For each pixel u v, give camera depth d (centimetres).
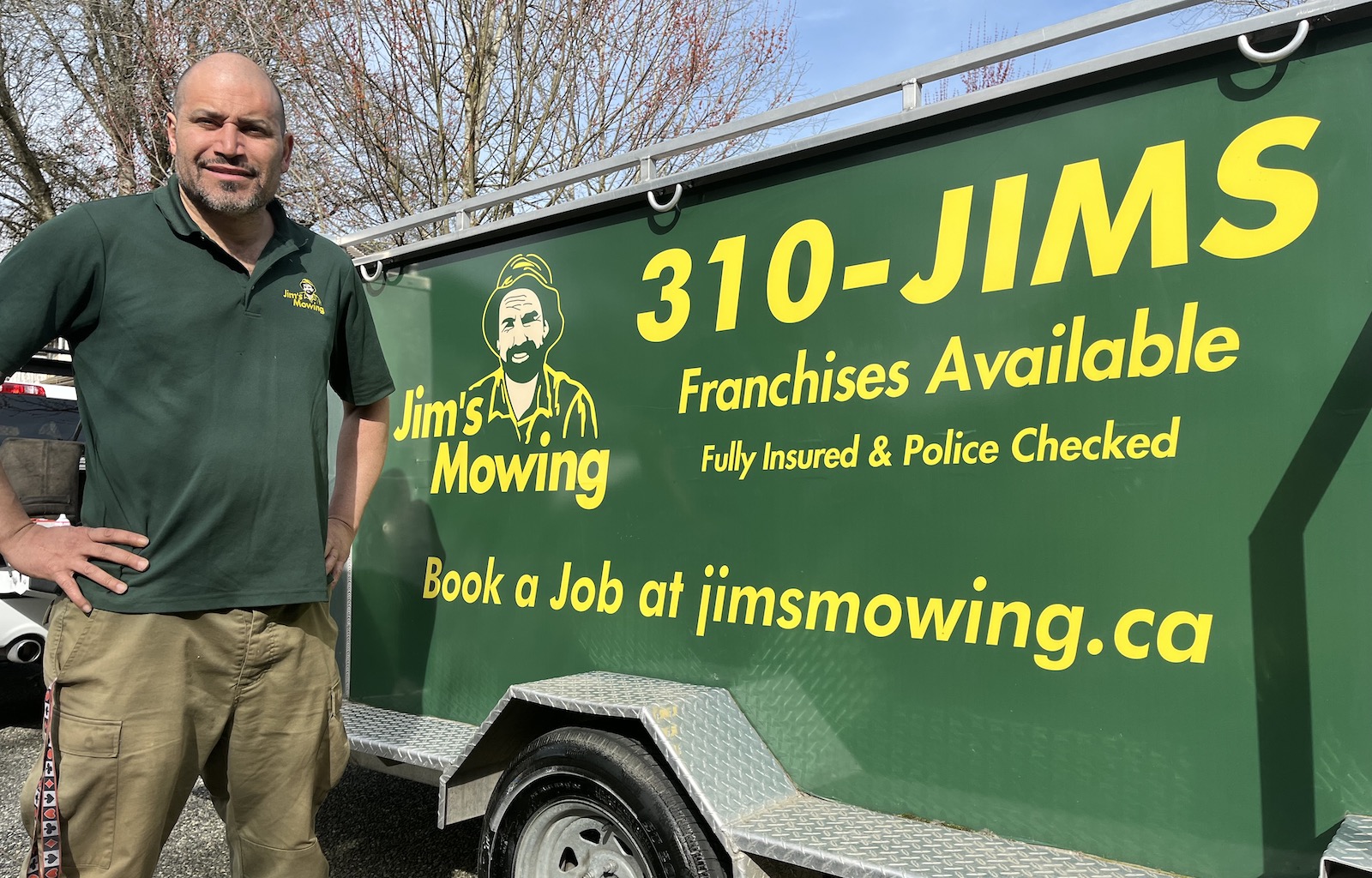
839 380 253
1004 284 227
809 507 257
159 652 212
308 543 232
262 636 225
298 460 230
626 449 297
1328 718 185
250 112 218
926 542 236
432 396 356
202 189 217
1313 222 191
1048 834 215
